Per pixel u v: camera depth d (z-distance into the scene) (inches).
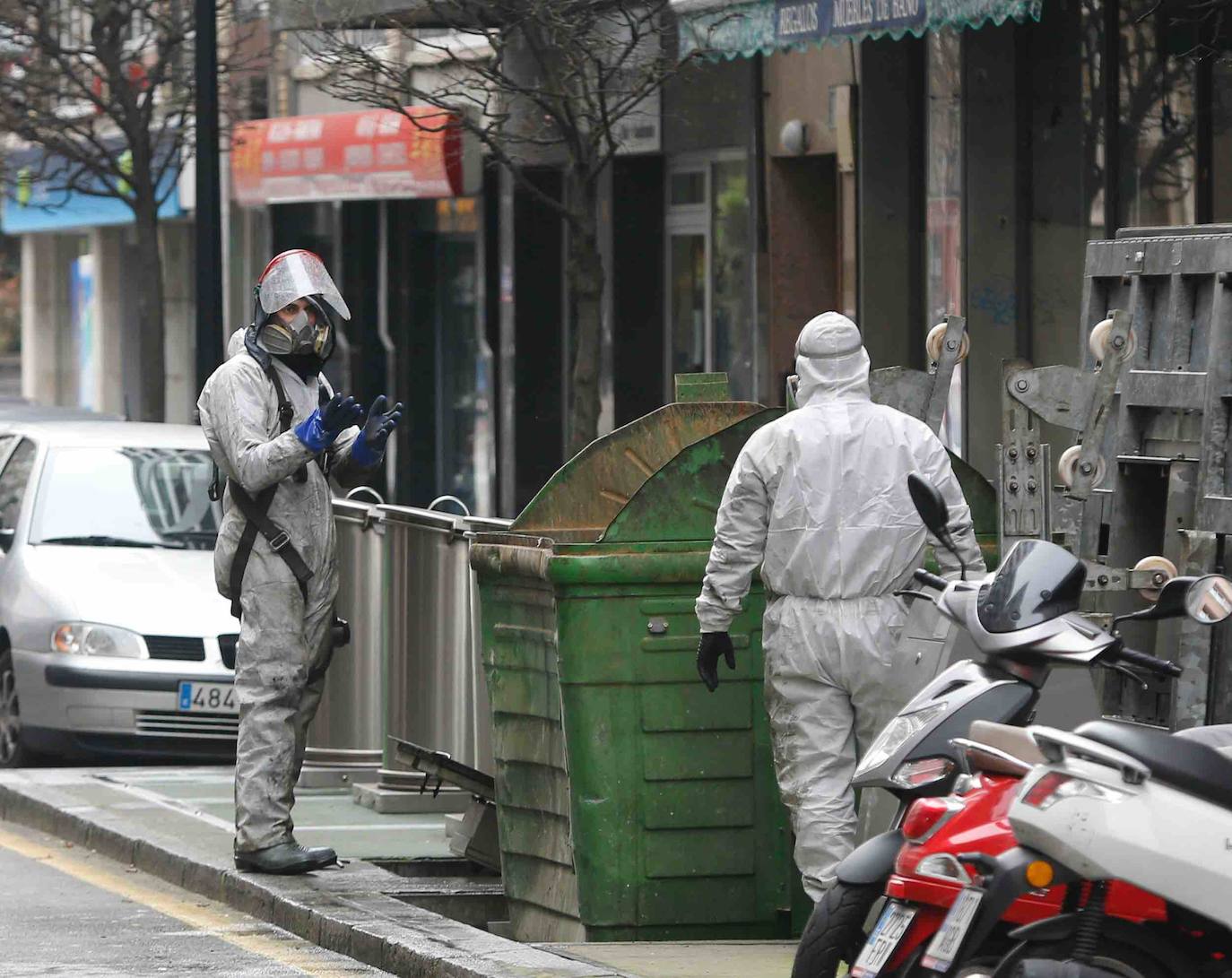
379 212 2775.6
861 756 807.1
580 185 1530.5
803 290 1985.7
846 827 797.2
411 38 1668.3
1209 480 818.8
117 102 2151.8
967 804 593.6
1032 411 857.5
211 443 971.3
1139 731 569.3
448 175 2169.0
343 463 989.2
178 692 1393.9
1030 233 1615.4
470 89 1649.9
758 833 874.8
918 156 1744.6
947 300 1683.1
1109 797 557.9
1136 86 1517.0
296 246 2974.9
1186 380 832.3
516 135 1582.2
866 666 792.3
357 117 2342.5
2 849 1155.9
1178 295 843.4
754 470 803.4
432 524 1069.8
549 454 2359.7
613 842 864.3
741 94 1985.7
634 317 2203.5
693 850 870.4
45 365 4530.0
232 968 861.8
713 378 989.2
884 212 1766.7
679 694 868.0
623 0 1464.1
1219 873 552.4
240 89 2578.7
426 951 826.8
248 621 983.0
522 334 2336.4
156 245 2182.6
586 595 859.4
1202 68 1449.3
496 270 2428.6
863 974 604.1
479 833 1034.7
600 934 866.8
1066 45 1573.6
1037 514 856.3
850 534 795.4
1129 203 1529.3
